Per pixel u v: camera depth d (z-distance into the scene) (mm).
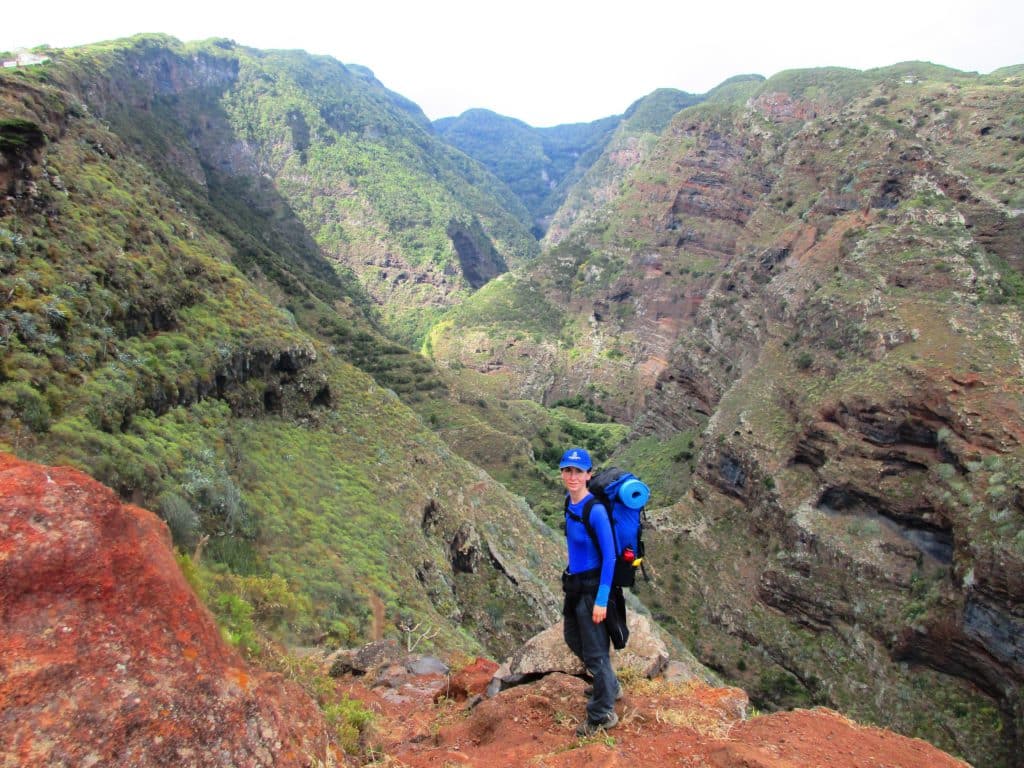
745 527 59000
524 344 156375
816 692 44594
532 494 71625
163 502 15258
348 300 127062
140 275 22578
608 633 5938
